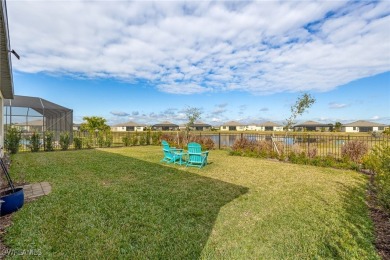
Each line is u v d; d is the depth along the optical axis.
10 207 3.82
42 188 5.36
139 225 3.48
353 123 69.25
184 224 3.55
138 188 5.48
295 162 9.78
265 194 5.17
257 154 11.55
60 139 14.88
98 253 2.70
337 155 10.17
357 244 3.02
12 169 7.71
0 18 4.50
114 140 21.89
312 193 5.30
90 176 6.75
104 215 3.80
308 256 2.73
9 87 9.71
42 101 18.02
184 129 17.98
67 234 3.12
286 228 3.46
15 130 13.02
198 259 2.65
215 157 11.57
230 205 4.42
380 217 3.95
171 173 7.30
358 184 6.17
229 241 3.07
